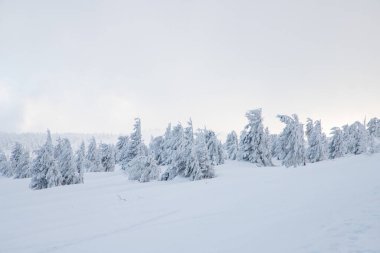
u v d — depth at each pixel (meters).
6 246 10.12
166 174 35.88
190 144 34.72
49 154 37.81
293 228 8.56
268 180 21.58
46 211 16.23
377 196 11.31
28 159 64.56
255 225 9.61
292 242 7.42
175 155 35.78
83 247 9.48
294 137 39.81
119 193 22.02
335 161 35.19
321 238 7.34
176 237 9.48
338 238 7.16
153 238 9.70
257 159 46.94
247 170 37.25
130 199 18.42
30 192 29.53
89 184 34.72
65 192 27.27
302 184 17.48
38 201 21.81
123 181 36.88
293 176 22.27
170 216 12.76
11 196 26.64
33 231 11.98
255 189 17.70
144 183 32.62
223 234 9.13
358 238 6.98
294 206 11.55
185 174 34.53
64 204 18.17
